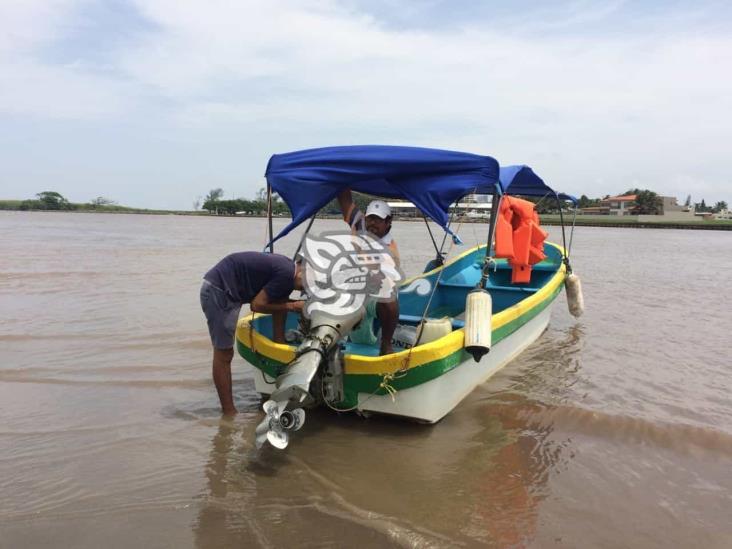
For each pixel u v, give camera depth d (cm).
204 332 880
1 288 1276
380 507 395
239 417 549
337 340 481
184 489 413
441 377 509
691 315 1102
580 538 368
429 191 531
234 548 345
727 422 562
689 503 416
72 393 612
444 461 469
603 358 789
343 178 543
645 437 527
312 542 353
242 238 3516
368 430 524
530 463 471
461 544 356
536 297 751
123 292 1252
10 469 439
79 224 5925
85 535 355
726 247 3538
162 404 584
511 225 794
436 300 870
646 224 8262
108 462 454
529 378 693
